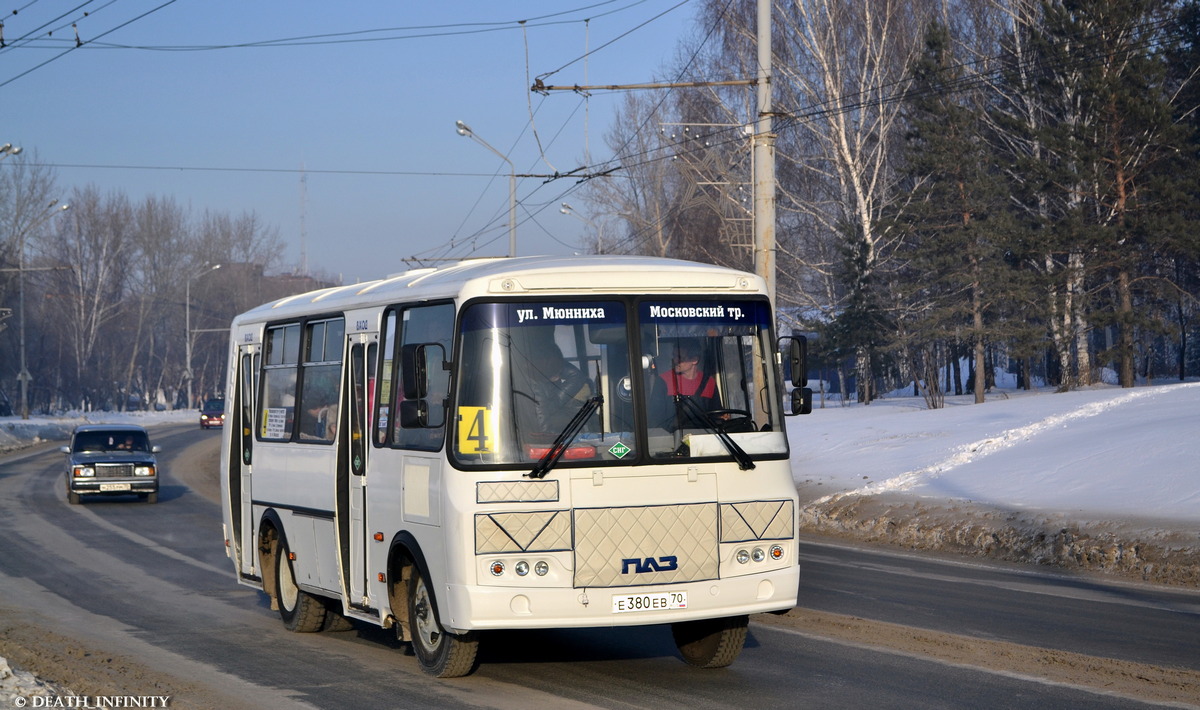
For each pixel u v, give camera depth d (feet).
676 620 26.25
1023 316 144.97
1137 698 25.29
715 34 165.07
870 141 164.66
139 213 321.11
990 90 160.04
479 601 25.39
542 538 25.68
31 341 296.71
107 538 65.77
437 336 27.84
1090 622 35.27
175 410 334.24
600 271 27.25
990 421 87.20
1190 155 134.21
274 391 39.17
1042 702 25.00
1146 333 157.58
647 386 26.94
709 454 27.02
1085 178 128.98
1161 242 128.47
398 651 33.09
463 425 26.17
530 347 26.48
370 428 31.09
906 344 151.53
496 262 29.58
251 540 40.81
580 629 35.58
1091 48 131.23
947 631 33.86
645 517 26.25
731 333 28.12
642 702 25.67
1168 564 45.70
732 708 25.02
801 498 72.49
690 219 175.22
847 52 157.79
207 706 26.09
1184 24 144.46
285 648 33.81
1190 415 71.20
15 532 68.90
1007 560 51.85
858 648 31.37
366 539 31.22
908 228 143.43
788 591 27.58
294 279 367.25
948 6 166.81
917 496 65.21
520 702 25.89
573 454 26.07
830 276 174.81
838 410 135.13
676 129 177.06
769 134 71.67
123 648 33.88
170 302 325.42
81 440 89.86
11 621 38.75
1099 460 63.87
